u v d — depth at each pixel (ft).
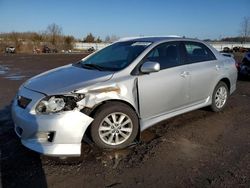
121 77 13.88
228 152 13.56
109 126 13.47
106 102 13.35
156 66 14.08
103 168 12.07
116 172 11.75
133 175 11.52
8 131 16.21
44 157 13.00
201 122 17.79
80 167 12.15
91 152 13.48
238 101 23.45
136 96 14.19
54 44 236.63
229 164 12.38
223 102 20.03
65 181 11.11
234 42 229.04
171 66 16.06
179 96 16.39
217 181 11.05
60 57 115.44
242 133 16.03
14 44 204.64
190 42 17.90
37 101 12.42
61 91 12.47
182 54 17.02
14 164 12.39
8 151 13.64
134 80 14.08
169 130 16.40
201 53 18.45
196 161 12.67
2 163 12.48
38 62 80.18
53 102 12.18
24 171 11.82
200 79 17.54
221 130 16.47
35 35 247.70
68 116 12.10
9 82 36.60
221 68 19.20
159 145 14.32
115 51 16.75
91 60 17.10
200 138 15.28
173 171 11.82
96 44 252.83
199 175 11.50
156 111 15.33
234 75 20.61
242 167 12.12
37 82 13.94
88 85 12.88
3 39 213.25
